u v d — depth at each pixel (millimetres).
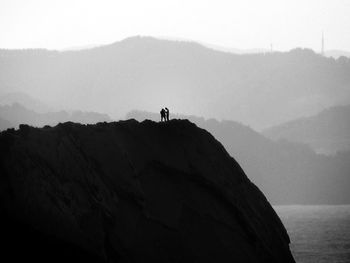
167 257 55094
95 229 51344
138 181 57031
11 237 48750
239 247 60188
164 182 59938
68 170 53219
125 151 58125
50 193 50438
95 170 55375
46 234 48844
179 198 59625
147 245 54500
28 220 48594
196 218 59531
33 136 53281
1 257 48250
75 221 50188
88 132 57344
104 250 51062
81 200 52156
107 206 53500
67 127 56688
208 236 58906
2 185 49281
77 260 49750
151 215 56656
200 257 57000
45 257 49125
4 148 50781
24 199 49031
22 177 49781
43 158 52281
